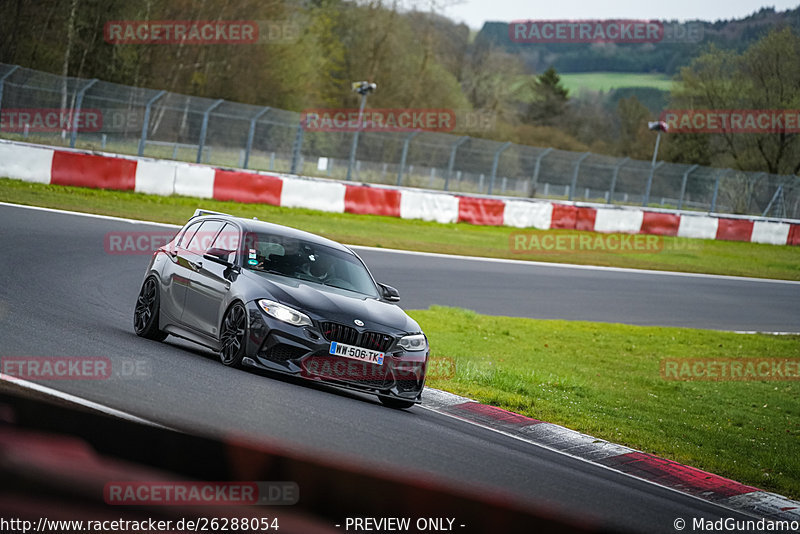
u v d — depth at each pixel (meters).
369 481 15.47
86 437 14.86
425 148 132.12
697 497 21.61
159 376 21.14
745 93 194.50
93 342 24.80
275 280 24.92
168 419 16.98
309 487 14.44
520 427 26.00
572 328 50.34
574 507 16.80
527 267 72.88
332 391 24.86
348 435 18.67
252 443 16.31
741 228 117.06
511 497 16.47
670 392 37.50
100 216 60.56
